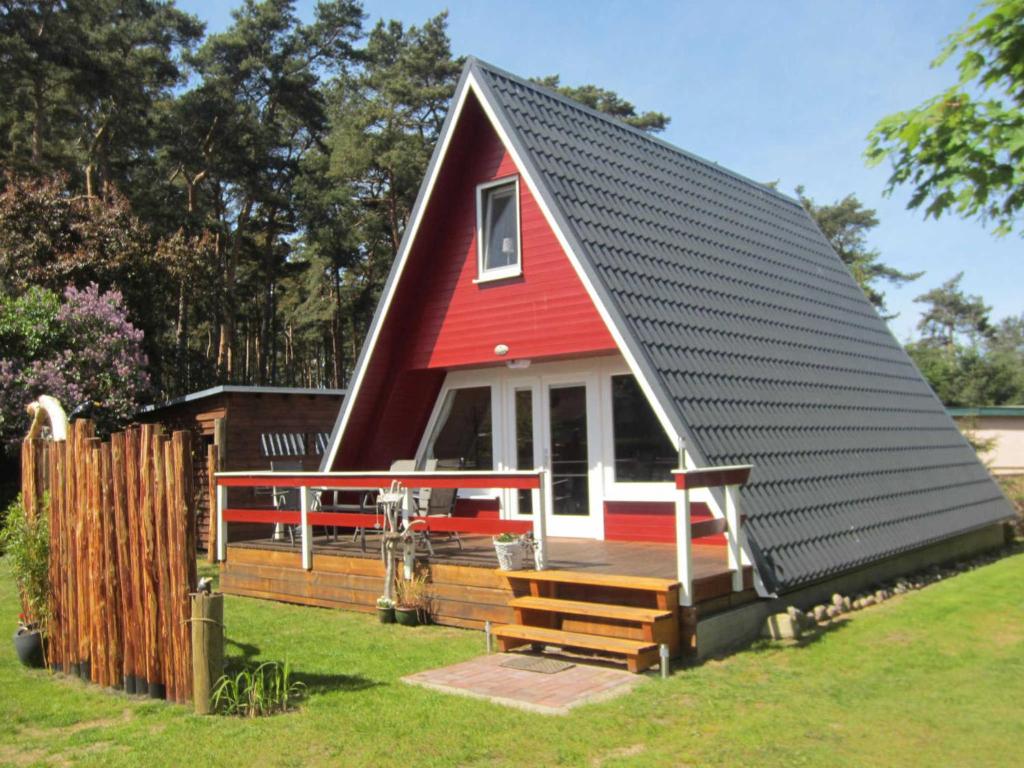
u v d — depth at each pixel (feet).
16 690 24.29
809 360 41.14
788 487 31.96
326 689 23.02
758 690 22.26
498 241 38.73
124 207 83.25
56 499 26.50
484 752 18.21
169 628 22.24
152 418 64.13
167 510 22.27
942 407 52.11
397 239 137.49
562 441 39.17
